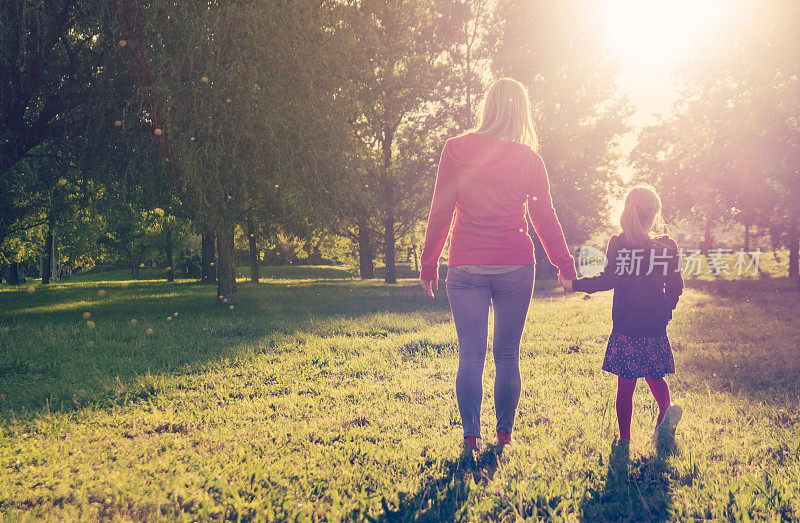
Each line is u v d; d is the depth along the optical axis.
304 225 15.56
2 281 47.34
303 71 12.15
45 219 19.56
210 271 28.23
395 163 28.64
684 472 2.76
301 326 9.70
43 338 8.23
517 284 2.90
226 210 12.85
